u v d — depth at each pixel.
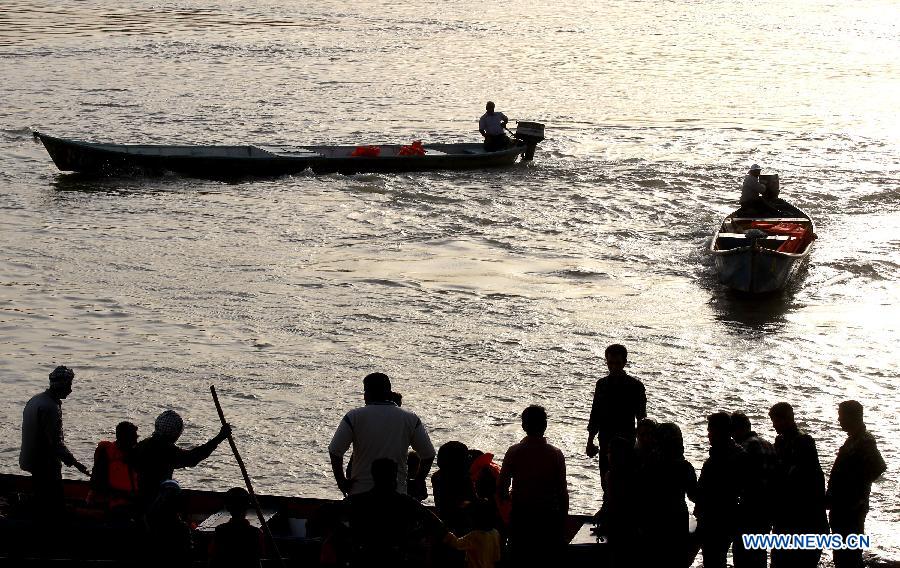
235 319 40.53
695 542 19.33
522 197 60.03
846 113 86.50
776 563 18.56
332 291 43.97
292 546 20.00
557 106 88.75
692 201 59.47
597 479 28.02
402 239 51.81
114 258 48.12
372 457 17.34
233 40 122.00
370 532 15.35
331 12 151.75
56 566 20.14
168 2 157.25
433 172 65.31
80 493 22.70
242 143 72.75
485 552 16.47
